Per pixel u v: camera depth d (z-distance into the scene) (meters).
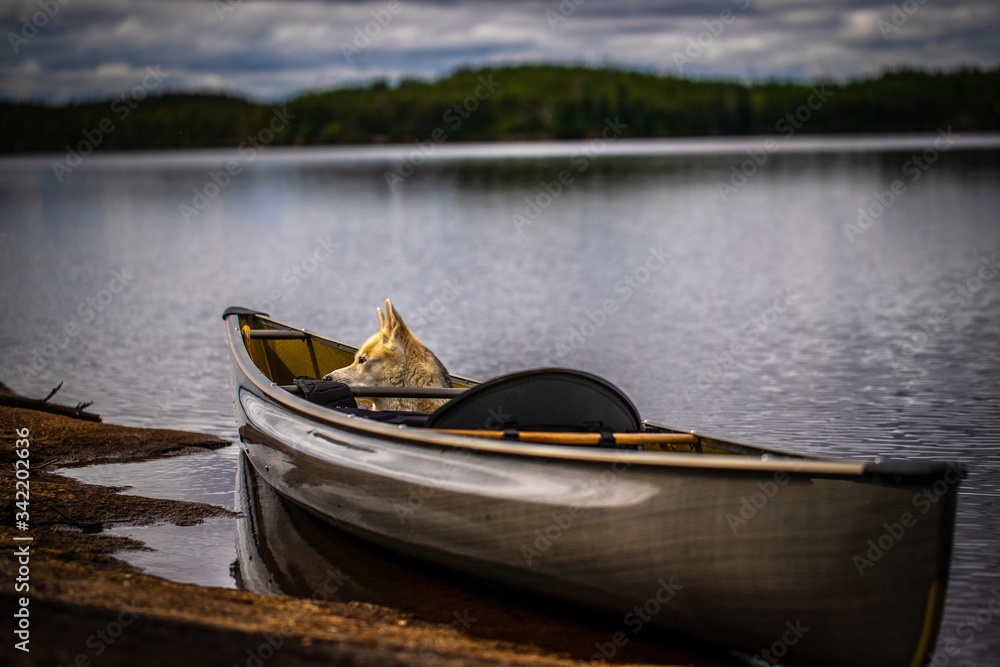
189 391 9.67
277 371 8.57
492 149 133.38
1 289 17.30
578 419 5.20
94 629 3.53
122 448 7.55
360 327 12.99
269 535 5.73
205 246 24.48
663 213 32.25
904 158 68.06
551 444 4.78
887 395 9.01
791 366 10.37
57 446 7.46
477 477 4.63
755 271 18.39
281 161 98.81
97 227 30.02
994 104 145.25
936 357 10.63
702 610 4.09
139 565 5.14
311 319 13.67
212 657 3.39
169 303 15.60
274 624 3.97
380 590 4.96
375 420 5.41
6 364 10.95
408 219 31.31
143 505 6.20
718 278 17.58
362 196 43.38
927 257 19.67
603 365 10.51
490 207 35.38
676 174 56.31
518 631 4.48
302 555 5.43
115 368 10.76
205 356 11.48
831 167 59.09
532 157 91.94
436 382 6.76
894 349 11.16
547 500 4.38
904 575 3.71
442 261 20.56
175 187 53.22
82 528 5.76
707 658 4.27
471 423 5.17
